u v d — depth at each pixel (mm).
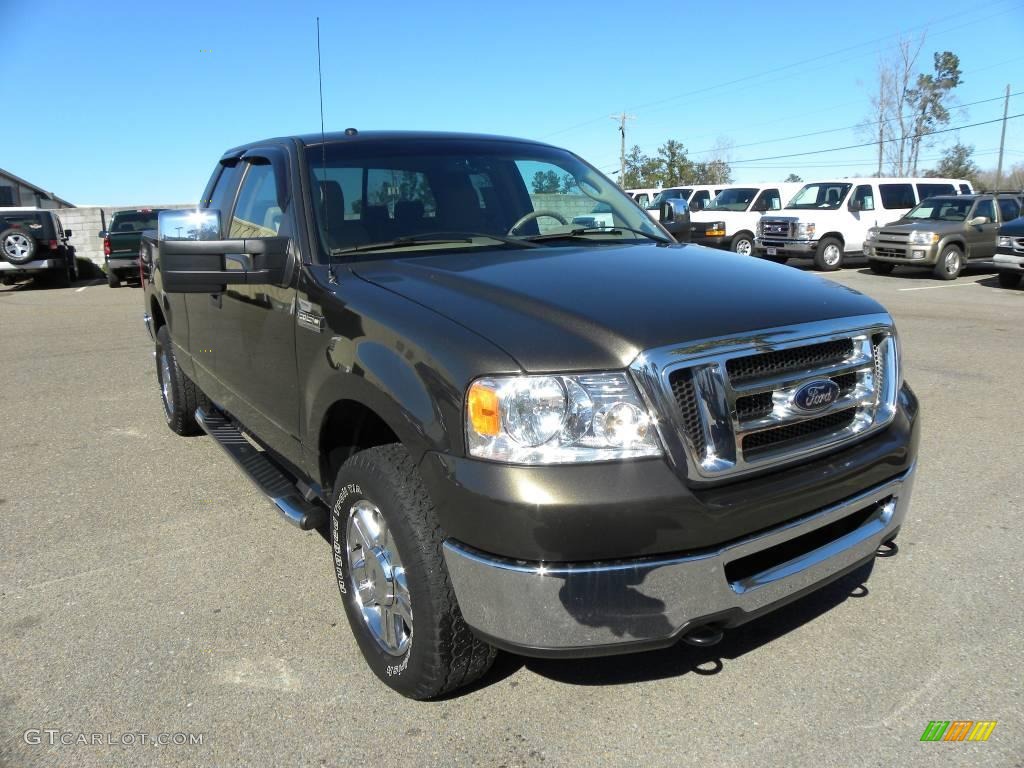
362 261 3225
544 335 2354
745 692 2771
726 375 2367
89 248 24234
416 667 2584
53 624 3289
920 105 52594
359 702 2764
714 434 2332
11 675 2938
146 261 6086
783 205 21438
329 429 3113
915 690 2756
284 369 3348
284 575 3703
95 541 4082
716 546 2320
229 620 3311
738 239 21109
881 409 2805
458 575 2359
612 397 2254
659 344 2307
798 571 2527
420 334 2496
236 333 3920
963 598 3344
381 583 2746
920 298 13562
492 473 2232
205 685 2869
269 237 3305
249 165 4246
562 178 4164
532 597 2219
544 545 2188
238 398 4148
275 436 3693
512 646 2297
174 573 3730
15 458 5410
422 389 2414
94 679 2910
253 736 2594
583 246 3516
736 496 2350
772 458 2449
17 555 3932
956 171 63812
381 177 3646
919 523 4074
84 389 7453
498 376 2264
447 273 2900
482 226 3658
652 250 3418
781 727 2590
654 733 2578
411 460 2578
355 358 2711
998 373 7410
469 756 2490
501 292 2646
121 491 4781
